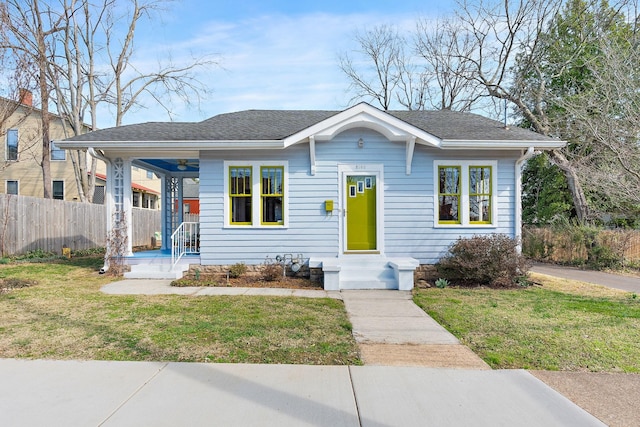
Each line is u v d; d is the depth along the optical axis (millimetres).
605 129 12805
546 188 19531
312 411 3125
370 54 27719
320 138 9648
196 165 12812
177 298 7164
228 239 9852
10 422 2920
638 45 14078
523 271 9281
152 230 20516
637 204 14000
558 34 18109
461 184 9984
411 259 9578
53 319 5598
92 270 10594
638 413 3135
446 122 11461
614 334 5199
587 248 13797
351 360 4242
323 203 9898
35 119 22719
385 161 9930
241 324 5461
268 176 9938
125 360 4141
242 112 12711
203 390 3469
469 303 7164
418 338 5051
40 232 14094
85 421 2945
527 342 4871
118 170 10094
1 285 8109
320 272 9383
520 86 17906
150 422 2943
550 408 3207
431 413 3105
